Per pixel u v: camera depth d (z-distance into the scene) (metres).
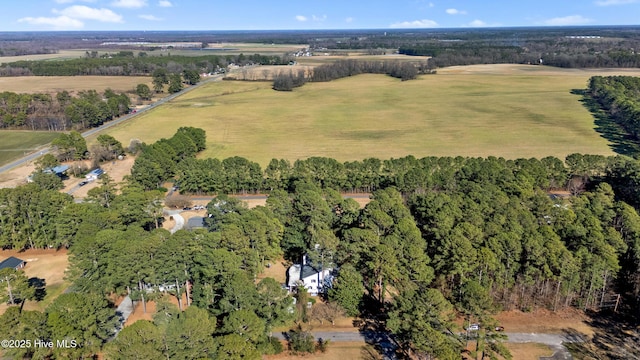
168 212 101.44
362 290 64.88
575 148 145.12
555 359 55.34
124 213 83.12
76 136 138.12
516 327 61.56
